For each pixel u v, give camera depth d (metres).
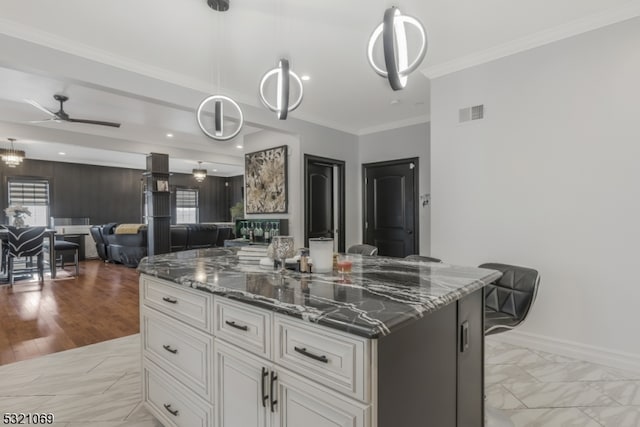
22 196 8.31
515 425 1.85
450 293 1.29
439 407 1.27
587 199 2.62
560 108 2.73
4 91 3.86
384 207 5.48
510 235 2.98
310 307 1.10
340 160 5.44
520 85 2.92
